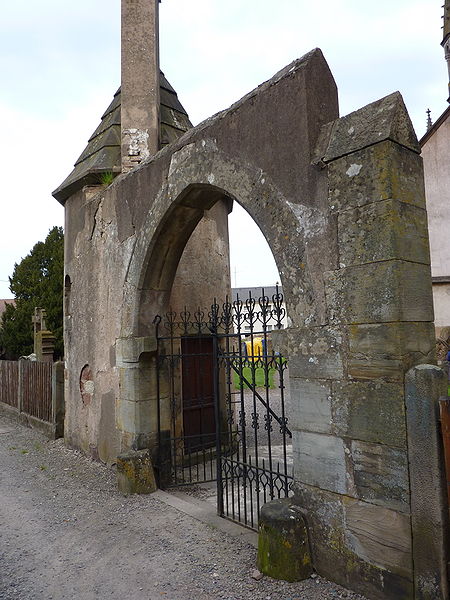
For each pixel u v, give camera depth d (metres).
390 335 3.05
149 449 5.89
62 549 4.25
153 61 7.40
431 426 2.80
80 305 7.60
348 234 3.33
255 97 4.14
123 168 7.09
